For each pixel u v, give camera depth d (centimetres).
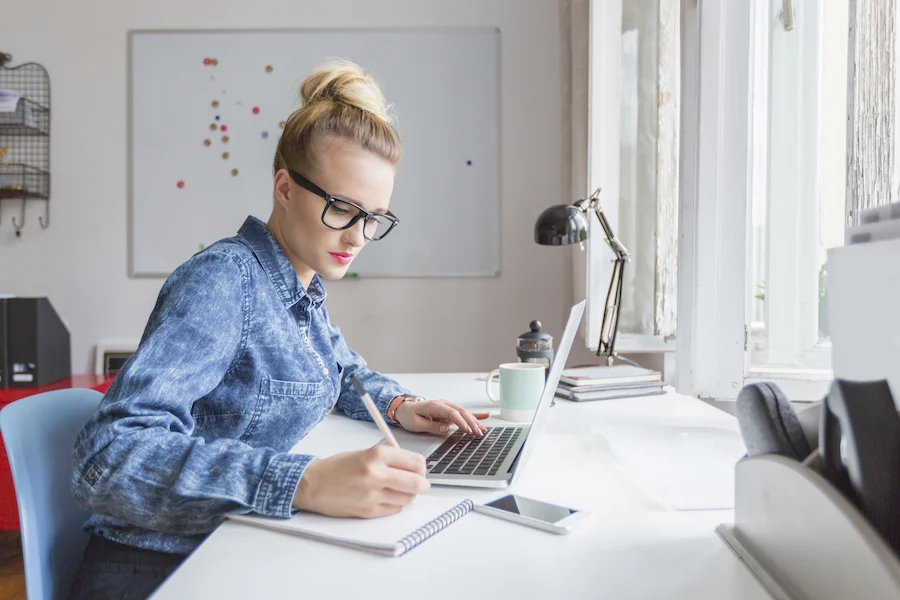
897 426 39
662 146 193
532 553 57
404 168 261
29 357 229
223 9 260
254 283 81
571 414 116
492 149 260
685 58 118
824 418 45
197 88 260
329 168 82
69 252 263
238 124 260
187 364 72
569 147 239
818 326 132
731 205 116
